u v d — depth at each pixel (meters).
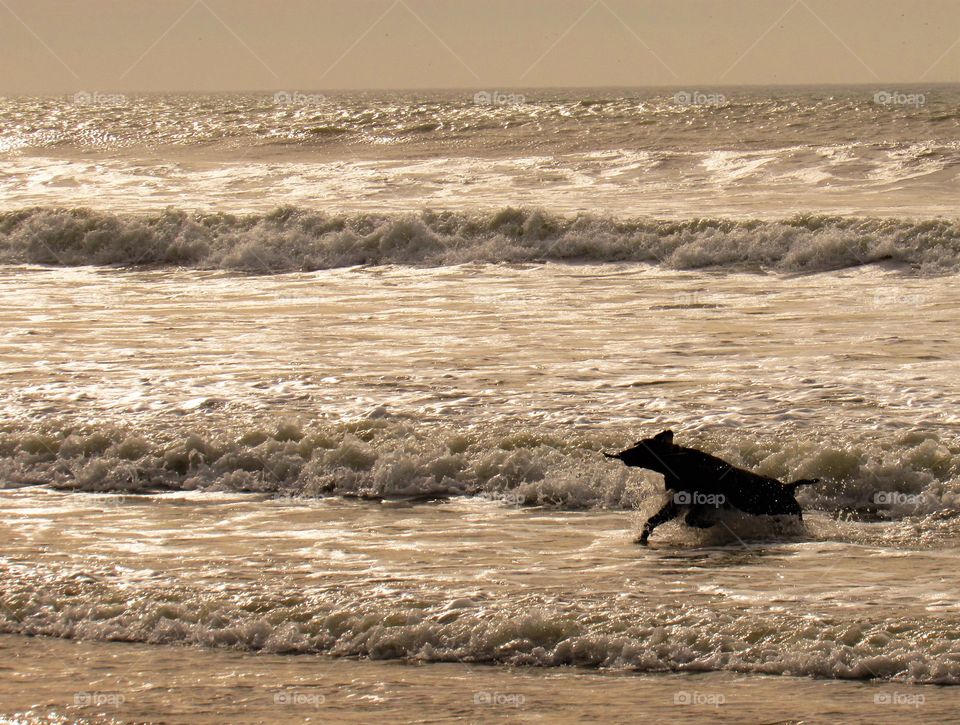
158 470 18.41
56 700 9.90
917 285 33.97
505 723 9.14
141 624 11.81
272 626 11.63
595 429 19.50
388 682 10.25
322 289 35.97
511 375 23.61
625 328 28.45
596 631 11.14
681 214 46.41
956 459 17.00
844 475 16.80
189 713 9.53
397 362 24.98
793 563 13.64
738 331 27.73
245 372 24.27
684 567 13.51
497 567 13.55
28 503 17.03
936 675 10.06
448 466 17.84
